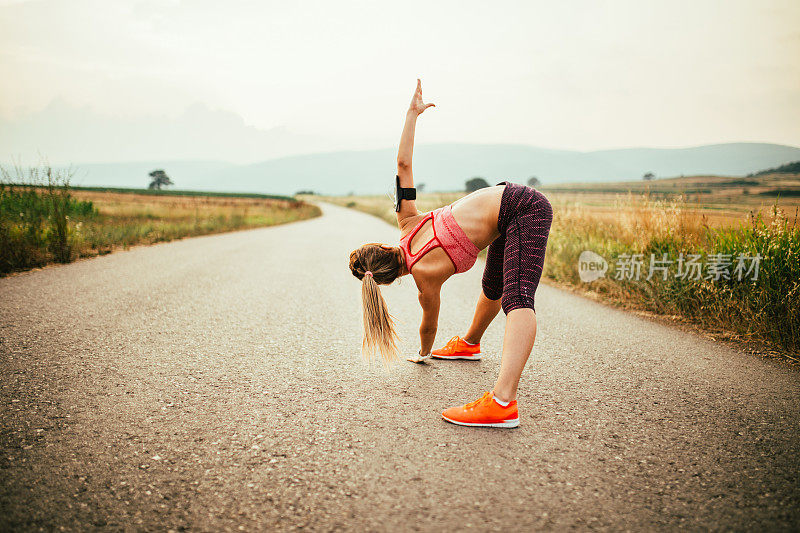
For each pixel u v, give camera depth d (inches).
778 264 160.6
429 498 64.6
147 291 220.7
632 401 102.8
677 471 73.0
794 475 71.8
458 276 315.0
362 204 2427.4
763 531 57.7
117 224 573.3
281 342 146.7
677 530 57.9
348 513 60.7
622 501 64.5
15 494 63.9
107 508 61.3
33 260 285.1
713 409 98.2
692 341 153.6
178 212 891.4
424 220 101.4
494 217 94.3
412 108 102.0
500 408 88.1
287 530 57.0
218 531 56.8
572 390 109.7
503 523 58.9
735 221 200.2
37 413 90.5
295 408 96.5
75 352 129.1
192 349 136.3
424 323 114.7
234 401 99.5
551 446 81.4
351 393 105.7
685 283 192.1
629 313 198.5
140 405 96.0
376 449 79.2
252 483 68.1
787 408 98.7
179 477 69.5
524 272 90.4
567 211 340.8
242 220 872.3
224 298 212.7
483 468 73.4
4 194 325.1
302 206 2010.3
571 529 57.9
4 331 145.5
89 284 231.8
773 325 149.5
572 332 165.8
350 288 251.3
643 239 234.4
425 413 95.3
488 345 147.9
